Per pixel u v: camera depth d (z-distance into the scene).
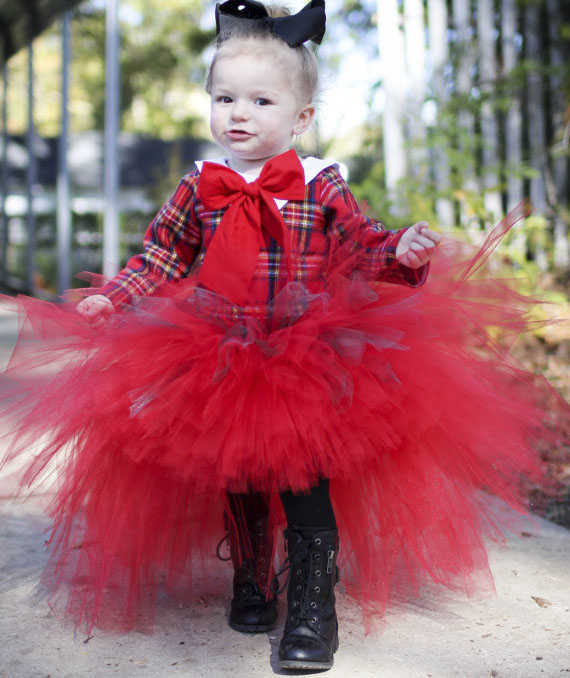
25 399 2.09
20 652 1.92
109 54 12.01
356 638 2.02
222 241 2.12
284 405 1.84
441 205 5.50
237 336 1.93
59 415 2.04
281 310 1.99
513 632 2.04
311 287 2.14
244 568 2.10
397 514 2.09
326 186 2.19
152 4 29.83
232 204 2.15
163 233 2.28
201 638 2.02
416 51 5.53
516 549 2.59
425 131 5.53
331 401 1.86
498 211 5.61
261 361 1.88
